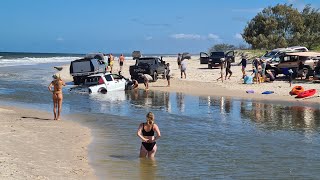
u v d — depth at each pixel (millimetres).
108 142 12680
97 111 19562
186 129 15008
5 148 10906
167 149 11852
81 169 9539
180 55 50031
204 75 39469
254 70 32750
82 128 14922
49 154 10719
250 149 11898
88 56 44625
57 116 16984
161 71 36219
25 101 23703
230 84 31281
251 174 9438
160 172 9539
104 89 28391
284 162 10469
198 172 9570
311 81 31047
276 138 13445
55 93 16750
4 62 86750
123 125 15773
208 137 13586
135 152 11461
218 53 50562
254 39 75500
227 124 16078
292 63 32656
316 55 32562
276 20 76000
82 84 30719
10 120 15836
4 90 30156
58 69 56031
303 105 21375
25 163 9547
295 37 72125
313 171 9688
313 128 15195
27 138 12484
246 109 20141
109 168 9781
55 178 8555
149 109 20281
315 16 76438
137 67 34281
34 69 59469
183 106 21344
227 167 10008
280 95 25047
